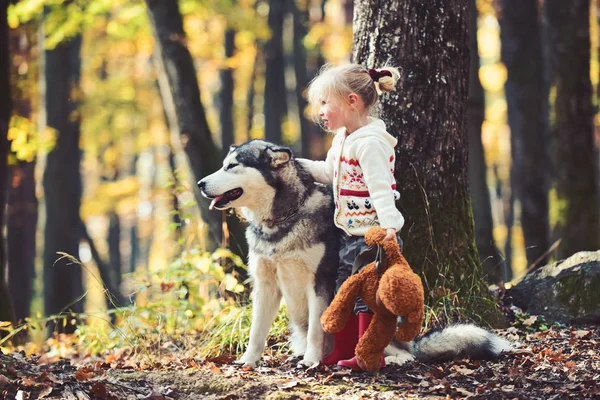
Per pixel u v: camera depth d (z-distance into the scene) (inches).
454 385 167.8
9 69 323.6
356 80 171.5
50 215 510.9
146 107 746.8
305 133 677.9
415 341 192.7
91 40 690.8
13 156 485.1
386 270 159.9
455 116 221.5
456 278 219.9
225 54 684.7
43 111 517.3
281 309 225.3
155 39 367.2
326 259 181.0
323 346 185.6
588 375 173.3
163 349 233.0
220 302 253.0
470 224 227.9
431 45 216.2
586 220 398.6
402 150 217.0
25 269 536.1
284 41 785.6
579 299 231.9
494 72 722.2
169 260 311.4
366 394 159.2
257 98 889.5
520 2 485.7
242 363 187.6
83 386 161.0
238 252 318.7
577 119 403.5
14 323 307.1
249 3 697.6
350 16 767.1
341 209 173.8
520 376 172.9
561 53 406.3
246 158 181.0
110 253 858.1
